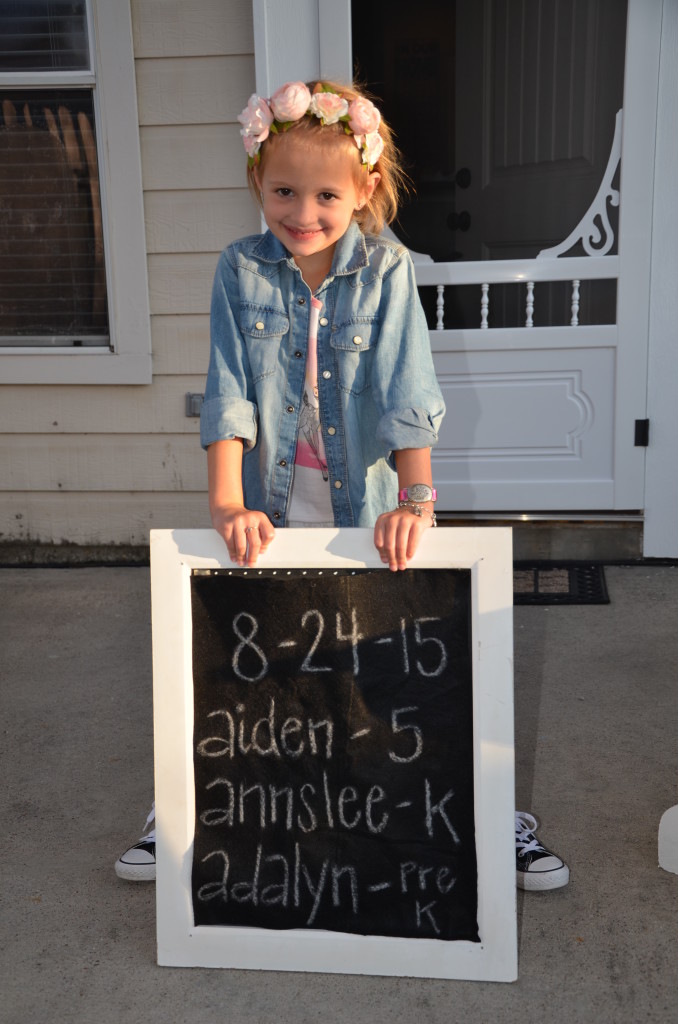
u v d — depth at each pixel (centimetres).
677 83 362
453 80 398
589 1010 164
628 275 379
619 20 371
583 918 188
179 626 174
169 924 177
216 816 177
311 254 178
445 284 390
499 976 171
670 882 199
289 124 165
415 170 404
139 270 390
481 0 388
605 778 240
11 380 402
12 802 235
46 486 414
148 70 375
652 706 278
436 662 171
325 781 175
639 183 371
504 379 392
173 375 400
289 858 176
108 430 407
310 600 173
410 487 172
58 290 404
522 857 197
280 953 175
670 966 174
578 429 393
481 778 168
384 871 173
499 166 397
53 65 381
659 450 389
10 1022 164
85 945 184
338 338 182
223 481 181
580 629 334
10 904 196
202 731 177
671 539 394
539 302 397
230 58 373
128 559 419
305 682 175
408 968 173
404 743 173
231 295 188
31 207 398
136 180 382
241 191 383
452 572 170
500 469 399
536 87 387
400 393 179
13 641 338
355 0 400
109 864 210
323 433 186
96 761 255
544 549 402
